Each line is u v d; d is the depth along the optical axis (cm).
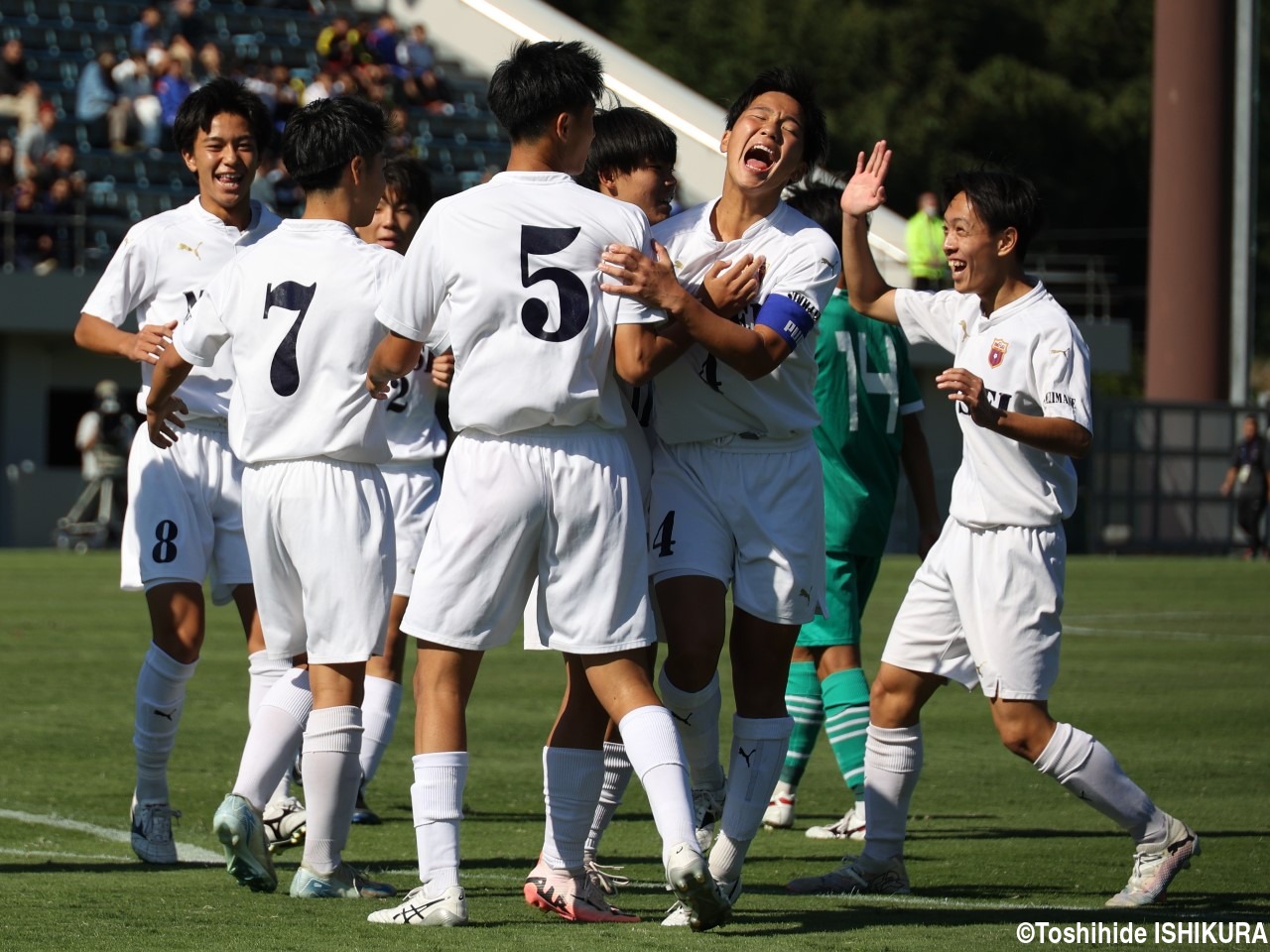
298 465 1858
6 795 2508
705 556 1748
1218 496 10994
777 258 1755
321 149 1880
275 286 1862
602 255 1664
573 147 1703
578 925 1678
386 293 1700
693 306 1642
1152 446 10794
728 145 1789
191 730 3209
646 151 1931
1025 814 2545
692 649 1734
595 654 1661
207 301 1925
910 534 9744
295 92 9894
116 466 9050
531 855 2170
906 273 9812
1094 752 1877
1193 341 11431
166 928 1634
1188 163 11419
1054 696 3944
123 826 2303
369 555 1858
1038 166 18262
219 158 2244
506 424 1644
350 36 10694
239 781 1864
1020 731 1902
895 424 2562
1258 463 10319
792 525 1756
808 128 1786
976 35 18400
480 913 1741
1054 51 18512
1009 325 1922
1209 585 7712
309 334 1844
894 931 1666
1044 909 1830
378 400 1847
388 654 2402
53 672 4028
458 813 1691
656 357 1661
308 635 1861
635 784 2847
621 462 1683
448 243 1662
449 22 12250
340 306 1844
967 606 1919
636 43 18038
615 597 1655
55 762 2819
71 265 9394
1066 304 11950
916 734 1972
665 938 1608
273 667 2108
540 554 1675
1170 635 5453
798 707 2500
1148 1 18712
